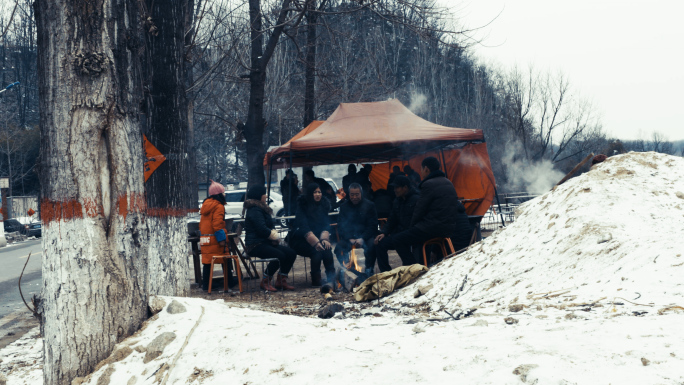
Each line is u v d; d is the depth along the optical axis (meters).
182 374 3.37
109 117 3.86
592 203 6.00
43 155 3.80
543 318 3.76
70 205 3.75
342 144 11.12
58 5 3.74
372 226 8.38
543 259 5.60
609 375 2.32
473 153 12.47
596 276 4.62
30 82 61.50
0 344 5.93
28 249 21.53
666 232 5.06
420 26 12.97
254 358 3.30
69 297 3.74
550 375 2.37
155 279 6.43
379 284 6.65
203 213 8.39
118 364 3.66
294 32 17.44
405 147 13.28
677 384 2.15
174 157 6.60
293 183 13.59
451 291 5.95
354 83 23.66
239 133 16.28
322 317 5.37
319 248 8.18
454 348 3.03
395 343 3.34
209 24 14.39
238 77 16.55
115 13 3.90
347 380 2.78
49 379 3.74
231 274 9.09
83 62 3.74
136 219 4.04
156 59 6.63
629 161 6.64
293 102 28.88
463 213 8.48
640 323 3.09
